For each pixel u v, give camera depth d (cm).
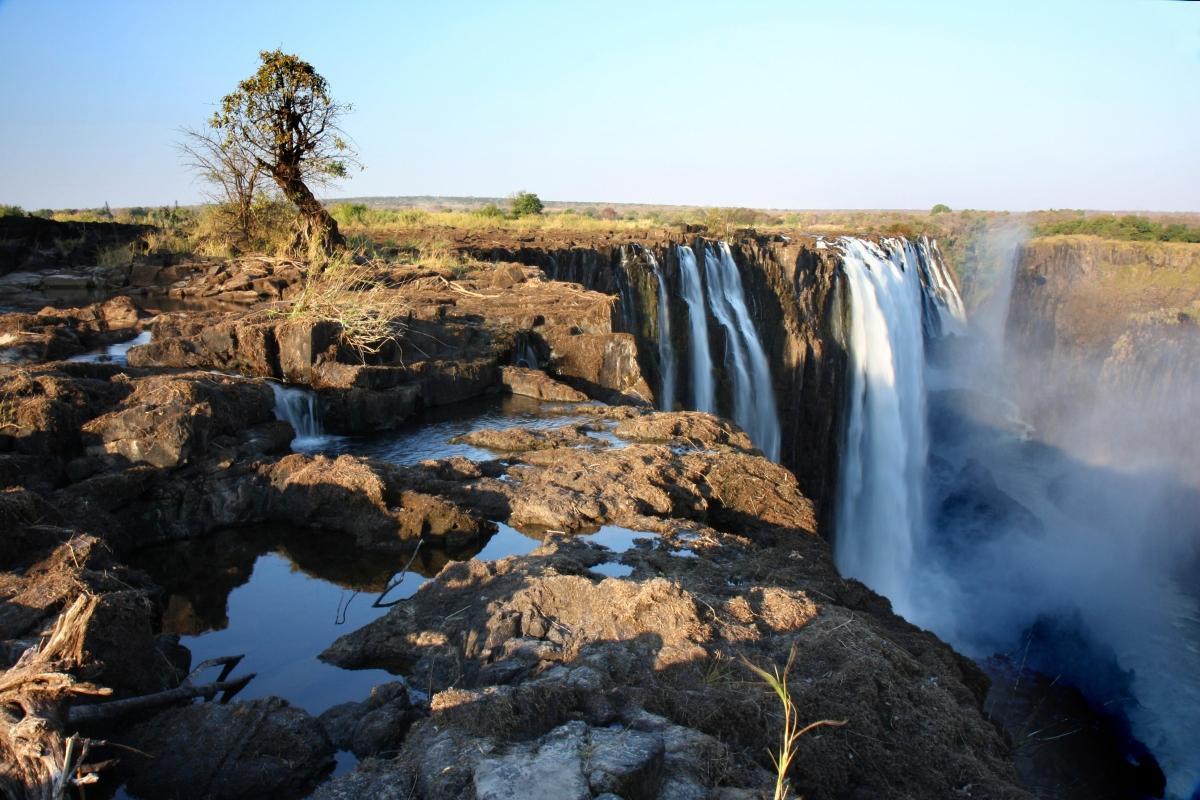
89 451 830
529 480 908
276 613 675
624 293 2392
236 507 842
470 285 1889
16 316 1415
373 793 368
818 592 661
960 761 452
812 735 441
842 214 13562
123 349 1373
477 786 355
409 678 540
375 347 1295
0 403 820
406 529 796
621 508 831
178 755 447
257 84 1992
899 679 503
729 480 927
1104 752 1711
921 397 4388
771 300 3112
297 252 2088
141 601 536
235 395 1011
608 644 515
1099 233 6456
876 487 3681
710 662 496
